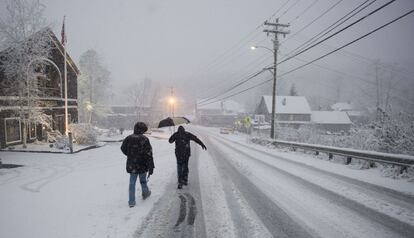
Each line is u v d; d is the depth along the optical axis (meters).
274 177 10.15
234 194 7.89
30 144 21.55
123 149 7.04
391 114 15.66
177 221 5.92
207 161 14.12
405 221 5.83
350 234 5.23
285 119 69.75
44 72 23.75
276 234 5.27
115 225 5.72
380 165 11.88
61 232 5.42
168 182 9.41
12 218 6.20
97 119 57.88
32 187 8.92
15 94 20.08
